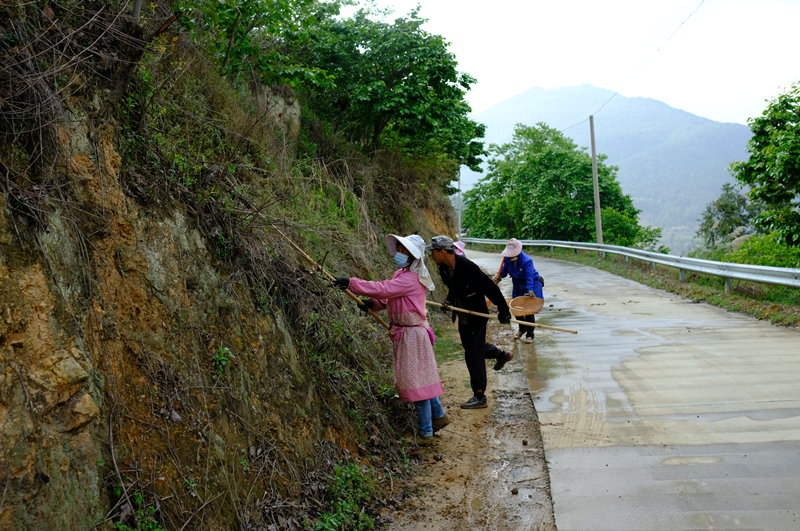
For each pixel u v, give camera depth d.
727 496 3.54
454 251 5.15
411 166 11.94
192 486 2.58
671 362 6.59
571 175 31.47
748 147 12.18
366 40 10.86
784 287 10.10
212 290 3.34
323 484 3.47
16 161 2.25
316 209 6.96
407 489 3.94
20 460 1.87
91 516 2.10
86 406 2.20
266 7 6.78
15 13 2.44
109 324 2.53
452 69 11.27
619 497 3.62
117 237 2.74
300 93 10.06
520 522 3.45
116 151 2.93
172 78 4.75
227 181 4.21
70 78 2.66
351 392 4.53
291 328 4.23
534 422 5.08
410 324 4.47
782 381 5.60
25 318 2.05
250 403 3.25
